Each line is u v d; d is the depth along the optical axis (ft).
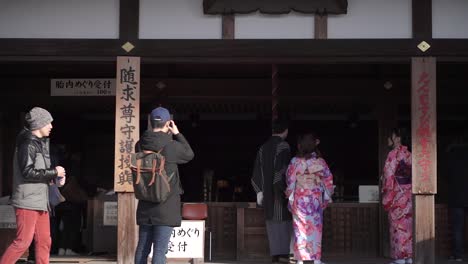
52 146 29.45
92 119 43.39
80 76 35.09
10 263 18.92
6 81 34.81
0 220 26.94
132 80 23.67
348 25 23.77
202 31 23.94
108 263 26.61
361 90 33.71
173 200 18.47
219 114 43.55
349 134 45.06
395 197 24.84
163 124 18.71
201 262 26.22
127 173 23.48
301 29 23.84
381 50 23.50
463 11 23.57
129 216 23.53
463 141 28.84
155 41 23.80
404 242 24.68
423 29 23.49
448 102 34.24
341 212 30.04
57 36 23.95
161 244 18.29
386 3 23.75
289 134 44.55
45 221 19.60
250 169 47.16
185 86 34.45
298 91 34.24
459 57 23.45
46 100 34.91
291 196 24.07
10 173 35.73
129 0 23.95
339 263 27.07
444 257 29.71
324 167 24.17
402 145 25.67
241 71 34.63
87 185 32.71
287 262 25.72
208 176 42.83
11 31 23.98
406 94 33.30
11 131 35.83
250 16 23.94
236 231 28.12
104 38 23.88
